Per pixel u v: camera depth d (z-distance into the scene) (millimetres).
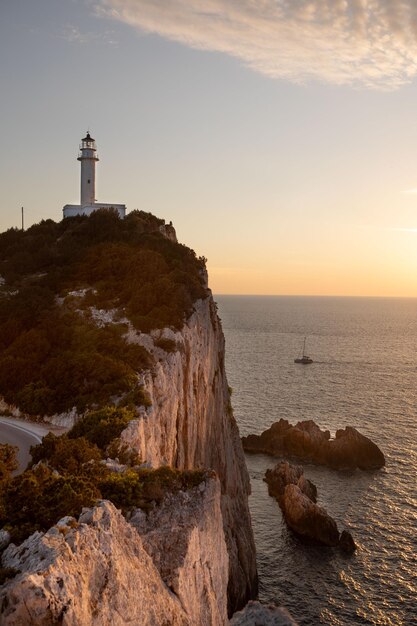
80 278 52688
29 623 12172
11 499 17484
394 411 109500
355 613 45594
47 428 34875
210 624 22125
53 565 13172
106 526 16219
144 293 47656
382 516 61625
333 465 77625
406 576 50219
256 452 83688
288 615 28766
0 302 49125
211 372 52906
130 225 65562
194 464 44750
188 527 21750
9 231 68688
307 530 56906
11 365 40562
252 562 50188
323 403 115750
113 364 37875
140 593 16328
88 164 75625
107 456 26531
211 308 56906
